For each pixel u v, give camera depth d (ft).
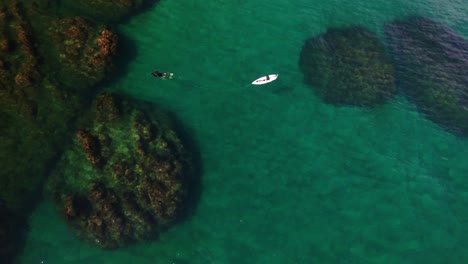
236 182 95.91
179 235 87.35
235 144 101.60
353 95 113.80
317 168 100.37
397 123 110.32
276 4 132.46
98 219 83.35
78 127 94.22
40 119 92.58
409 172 102.22
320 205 94.73
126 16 117.50
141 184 88.99
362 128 108.27
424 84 118.42
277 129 105.40
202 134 102.12
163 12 122.42
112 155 91.35
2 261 77.82
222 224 89.71
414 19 136.56
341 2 137.28
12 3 107.34
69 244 82.43
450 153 106.83
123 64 108.99
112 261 82.28
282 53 119.55
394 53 124.88
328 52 121.60
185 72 111.04
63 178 87.56
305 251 88.02
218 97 108.37
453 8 143.02
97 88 102.83
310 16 130.72
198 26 121.49
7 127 89.86
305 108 109.81
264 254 86.84
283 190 96.02
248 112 107.14
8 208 82.69
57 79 98.78
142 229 85.25
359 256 88.43
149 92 105.81
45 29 105.40
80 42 105.40
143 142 94.38
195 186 94.27
